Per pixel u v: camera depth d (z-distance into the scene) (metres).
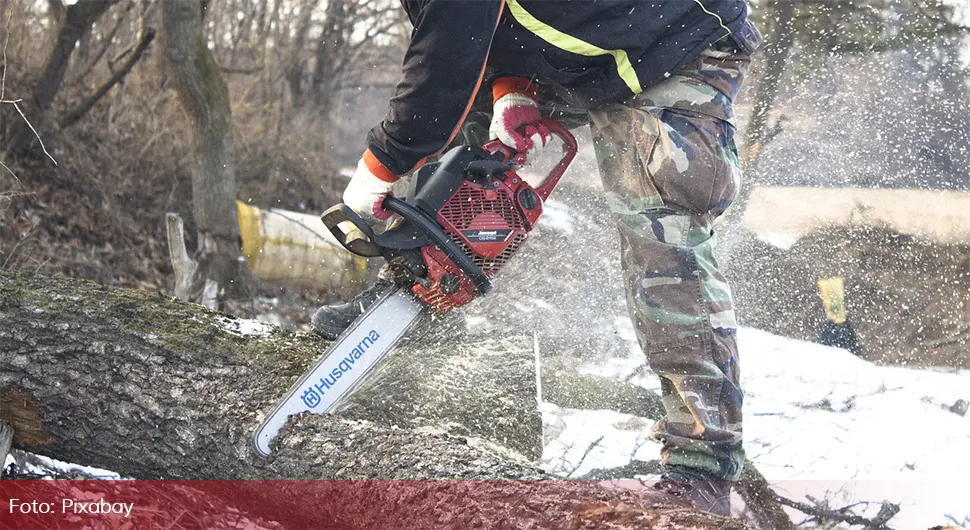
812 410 3.88
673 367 2.13
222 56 11.06
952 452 3.51
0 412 2.45
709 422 2.09
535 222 2.29
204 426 2.24
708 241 2.17
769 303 5.34
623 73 2.09
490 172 2.20
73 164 7.84
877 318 5.70
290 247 7.07
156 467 2.37
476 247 2.18
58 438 2.46
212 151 6.57
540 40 2.08
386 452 2.04
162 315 2.53
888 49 5.51
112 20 9.58
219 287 6.50
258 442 2.14
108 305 2.53
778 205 5.68
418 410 2.42
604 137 2.23
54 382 2.40
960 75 5.62
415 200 2.14
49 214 7.27
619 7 2.02
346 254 7.10
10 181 7.06
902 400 4.04
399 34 12.45
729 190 2.19
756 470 2.92
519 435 2.54
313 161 10.67
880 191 5.78
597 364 3.54
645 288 2.14
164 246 7.79
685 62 2.09
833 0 5.52
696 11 2.08
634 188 2.16
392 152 2.12
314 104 11.59
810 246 5.58
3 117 7.59
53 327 2.43
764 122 5.47
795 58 5.60
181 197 8.43
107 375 2.38
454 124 2.08
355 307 2.52
